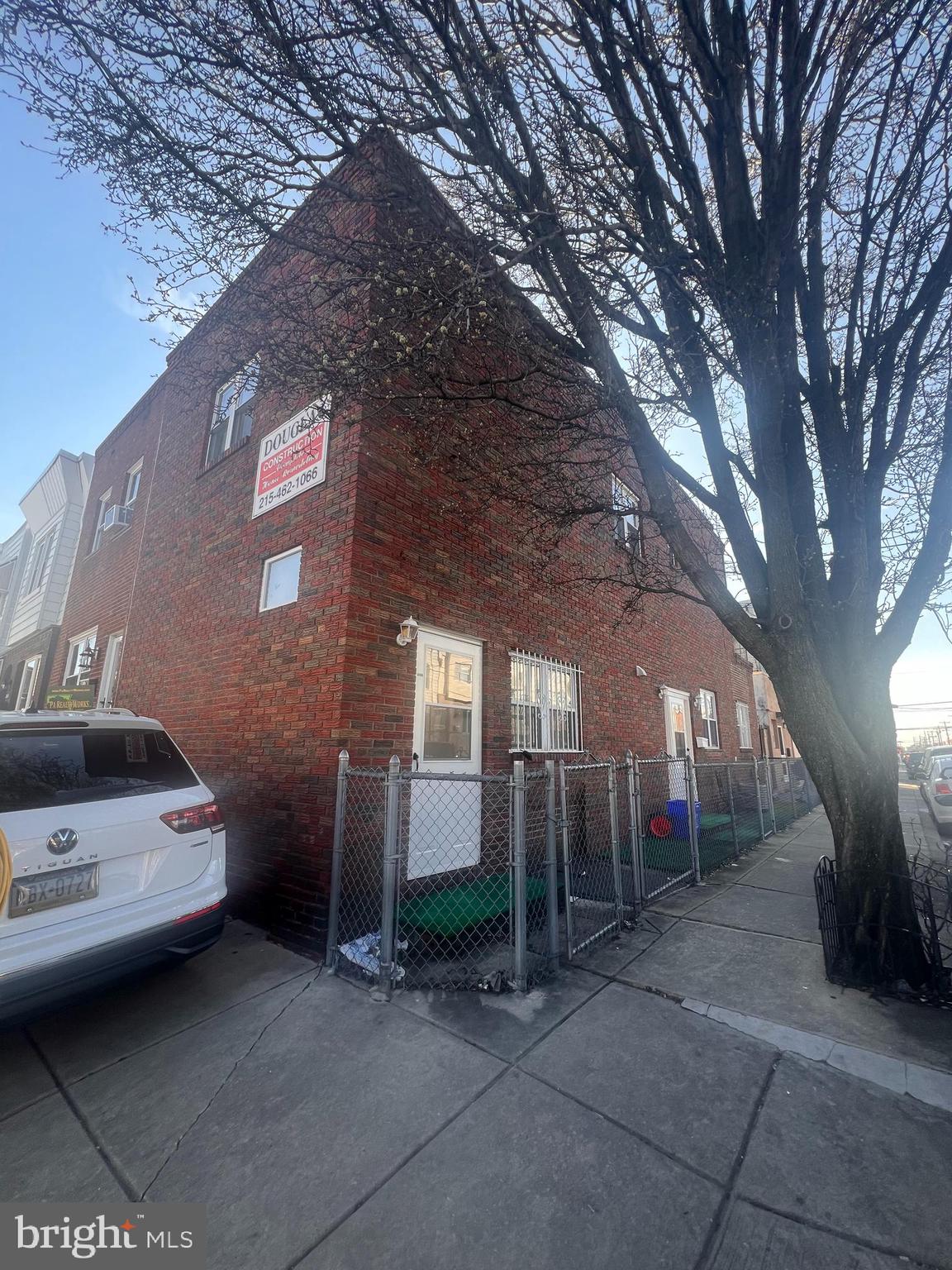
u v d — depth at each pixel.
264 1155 2.30
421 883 5.04
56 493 13.88
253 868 5.16
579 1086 2.71
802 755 4.01
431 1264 1.83
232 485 6.85
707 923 5.02
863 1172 2.17
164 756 3.84
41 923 2.90
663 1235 1.91
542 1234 1.93
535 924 4.89
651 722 9.99
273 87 3.58
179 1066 2.92
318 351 4.38
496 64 3.43
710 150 3.83
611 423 5.41
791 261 4.09
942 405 4.58
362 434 5.16
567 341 4.57
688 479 4.70
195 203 3.83
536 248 3.74
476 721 6.05
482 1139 2.36
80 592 11.41
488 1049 3.02
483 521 6.41
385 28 3.35
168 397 9.23
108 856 3.20
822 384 4.26
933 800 12.08
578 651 7.99
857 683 3.98
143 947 3.24
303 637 5.22
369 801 4.67
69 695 8.71
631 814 5.38
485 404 6.30
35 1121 2.53
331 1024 3.30
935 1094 2.62
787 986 3.72
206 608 6.84
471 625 6.06
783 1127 2.41
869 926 3.73
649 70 3.58
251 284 4.61
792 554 3.93
